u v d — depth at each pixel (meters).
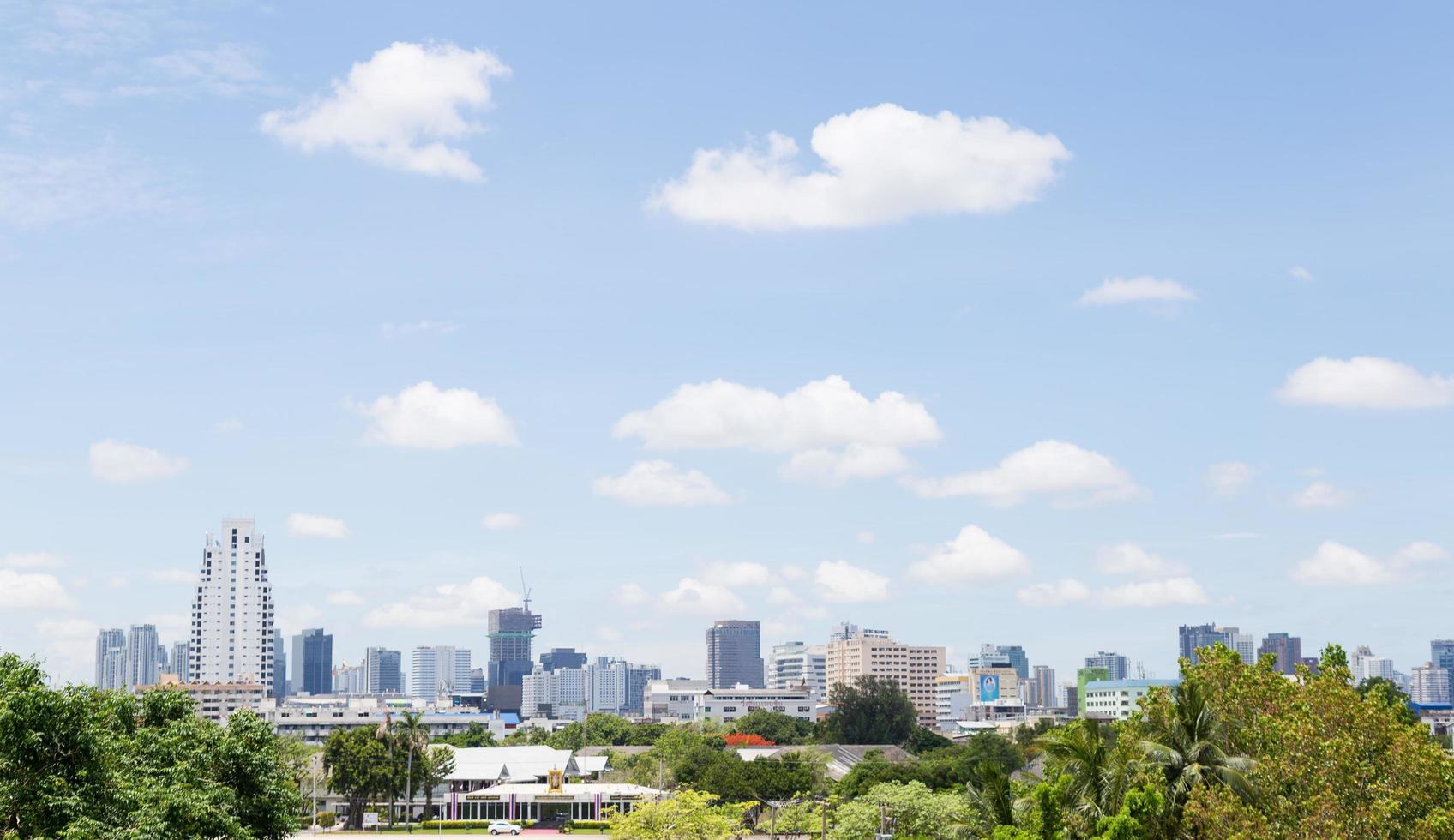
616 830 140.88
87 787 61.03
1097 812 65.50
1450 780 59.19
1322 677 66.06
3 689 61.47
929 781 183.12
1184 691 70.12
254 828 73.19
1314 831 58.56
